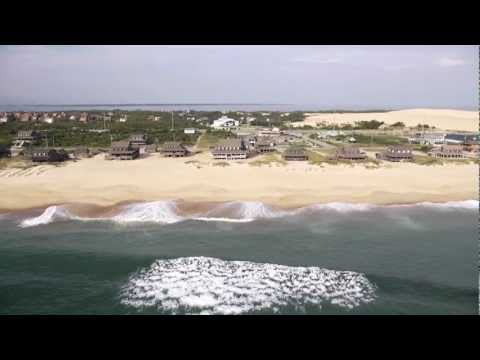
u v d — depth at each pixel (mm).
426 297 36031
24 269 41562
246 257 44250
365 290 37188
